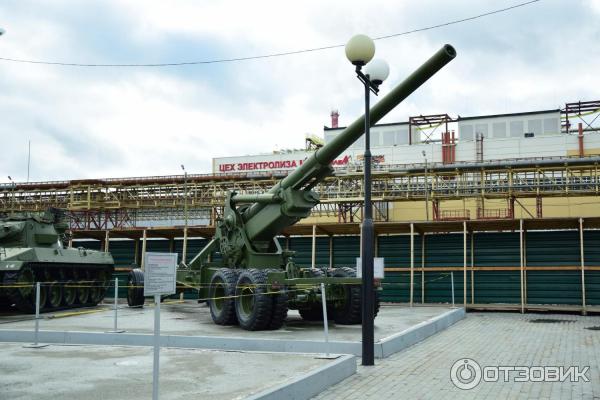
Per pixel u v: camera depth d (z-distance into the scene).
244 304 14.80
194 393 7.68
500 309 22.50
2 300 20.89
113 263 24.73
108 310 20.62
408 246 24.72
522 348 12.86
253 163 48.78
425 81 11.37
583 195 28.47
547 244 22.75
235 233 17.06
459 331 16.11
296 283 14.40
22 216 21.47
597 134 39.47
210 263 18.25
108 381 8.50
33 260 19.52
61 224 23.33
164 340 12.66
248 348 12.05
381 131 48.22
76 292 22.23
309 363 9.91
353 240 25.83
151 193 35.09
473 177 31.20
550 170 29.19
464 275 23.33
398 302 24.45
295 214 15.91
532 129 44.84
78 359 10.52
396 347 12.36
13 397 7.50
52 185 36.50
